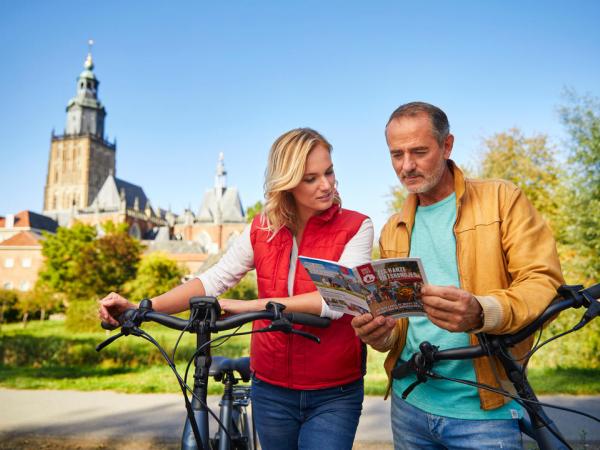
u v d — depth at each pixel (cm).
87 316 2684
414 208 234
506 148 2277
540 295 174
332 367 223
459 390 205
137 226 9631
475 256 206
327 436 220
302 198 224
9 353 1365
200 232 9719
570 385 871
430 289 165
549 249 194
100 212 9775
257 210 5100
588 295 166
